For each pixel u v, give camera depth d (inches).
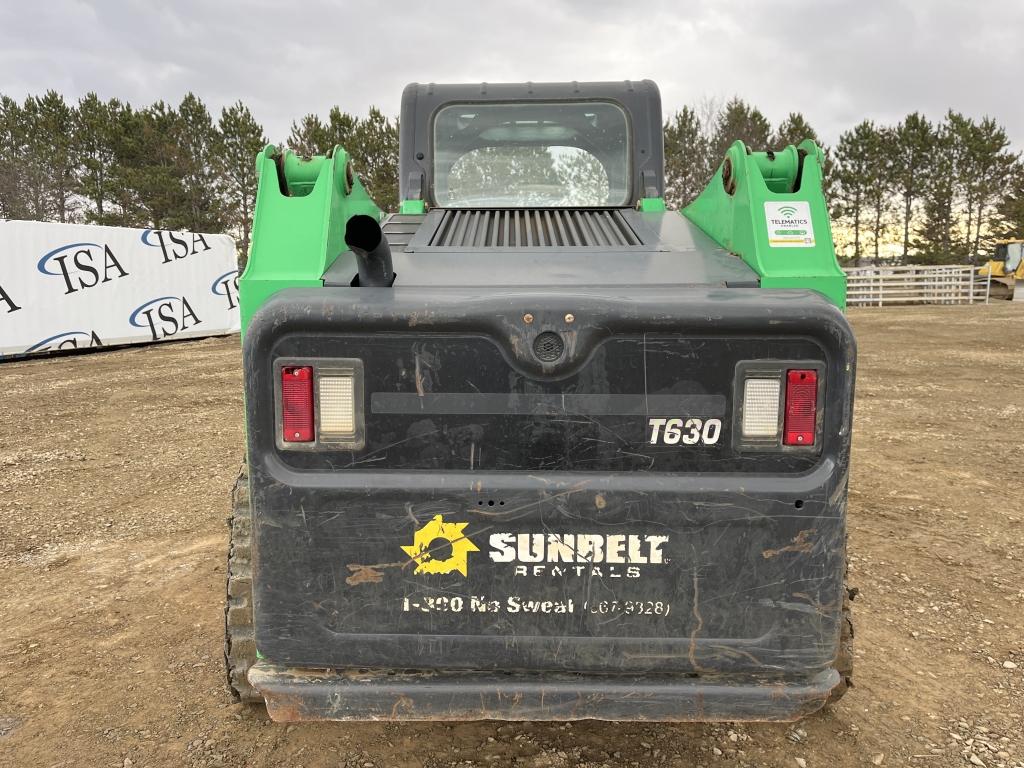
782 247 84.4
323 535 74.3
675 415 73.0
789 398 72.4
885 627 132.1
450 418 73.4
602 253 97.3
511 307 71.5
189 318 698.8
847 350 71.3
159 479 232.4
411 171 146.9
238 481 92.1
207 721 105.0
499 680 76.6
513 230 114.2
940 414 316.8
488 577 74.9
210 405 360.8
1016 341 597.0
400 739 100.8
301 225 85.1
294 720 77.1
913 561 161.5
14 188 1534.2
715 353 72.2
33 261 561.0
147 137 1605.6
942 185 2053.4
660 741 100.3
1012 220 2108.8
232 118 1672.0
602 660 76.1
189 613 139.3
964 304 1140.5
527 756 97.1
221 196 1673.2
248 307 81.4
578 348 71.7
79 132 1658.5
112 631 132.6
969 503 200.1
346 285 80.4
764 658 75.4
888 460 244.4
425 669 77.6
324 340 72.6
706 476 73.7
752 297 74.0
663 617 75.1
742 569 74.0
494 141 147.4
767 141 1366.9
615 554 74.1
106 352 619.5
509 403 73.0
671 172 1339.8
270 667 78.5
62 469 245.4
